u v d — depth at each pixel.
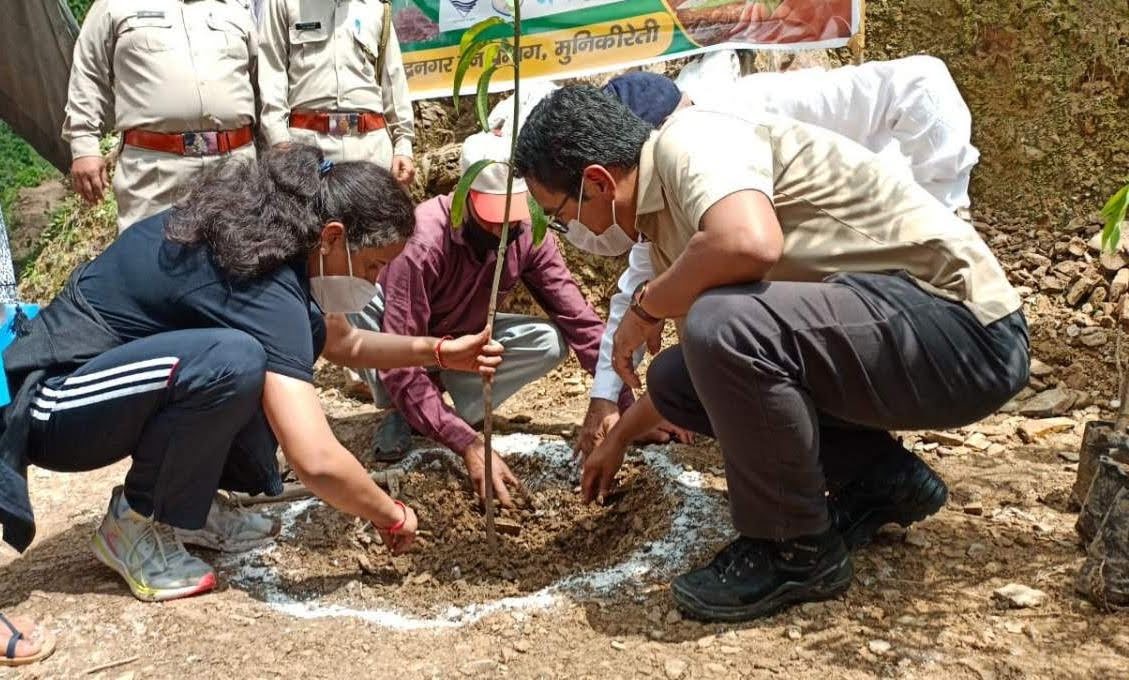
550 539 2.96
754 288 2.04
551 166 2.18
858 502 2.44
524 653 2.17
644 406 2.64
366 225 2.29
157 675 2.14
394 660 2.17
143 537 2.48
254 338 2.25
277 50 3.76
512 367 3.40
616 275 4.32
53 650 2.25
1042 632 2.09
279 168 2.30
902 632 2.12
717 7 3.90
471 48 2.38
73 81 3.62
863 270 2.14
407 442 3.31
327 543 2.86
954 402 2.10
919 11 4.54
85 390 2.26
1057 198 4.21
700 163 2.03
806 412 2.05
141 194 3.61
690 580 2.24
